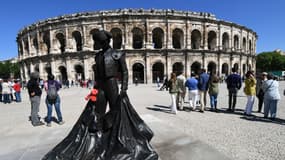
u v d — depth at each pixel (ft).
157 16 167.53
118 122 17.74
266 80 38.22
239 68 200.34
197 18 174.60
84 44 167.22
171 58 171.22
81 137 17.98
